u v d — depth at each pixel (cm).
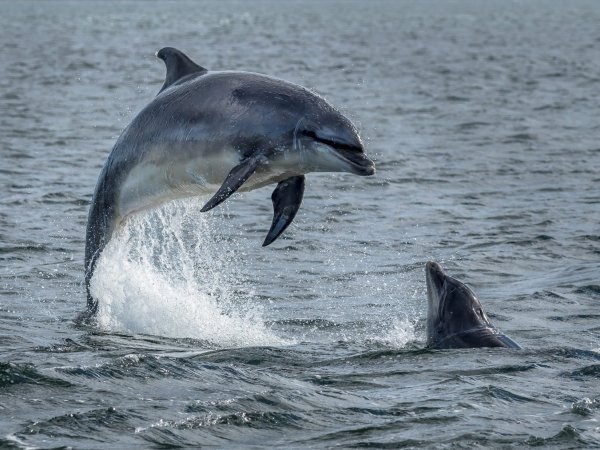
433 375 3312
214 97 3441
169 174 3578
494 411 2945
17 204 6662
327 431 2762
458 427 2797
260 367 3428
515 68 18838
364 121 11538
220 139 3375
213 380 3136
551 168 8606
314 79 16538
